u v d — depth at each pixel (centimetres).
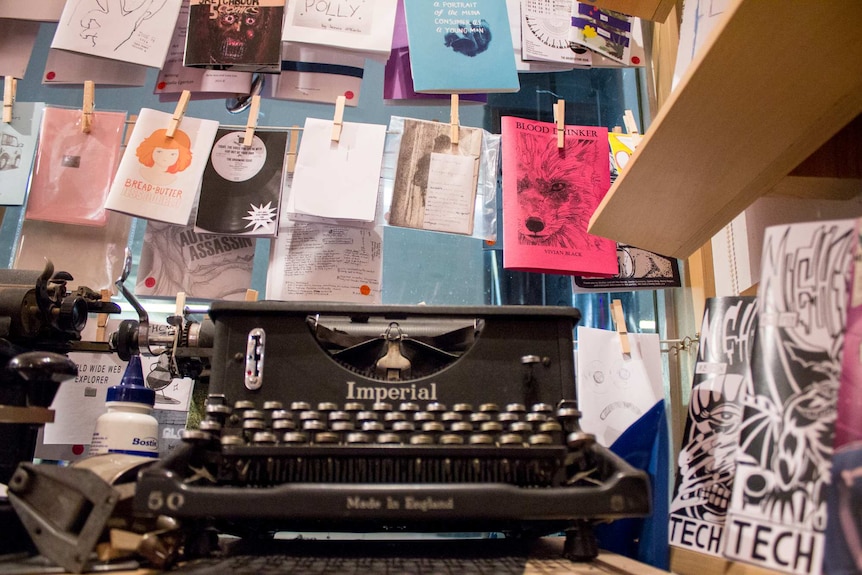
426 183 120
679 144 81
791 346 62
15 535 69
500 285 142
